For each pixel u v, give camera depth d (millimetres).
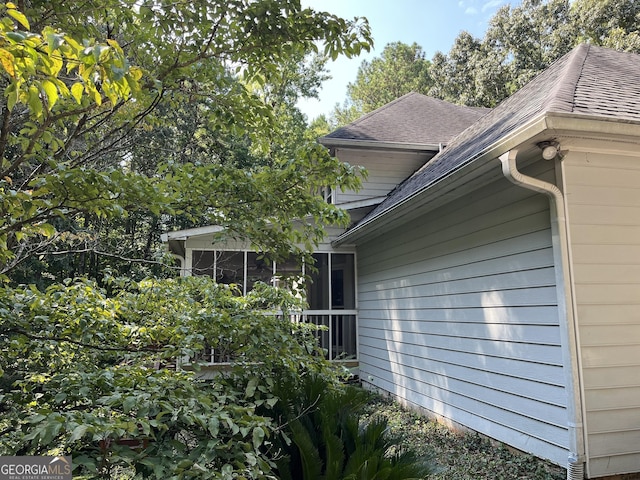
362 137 9484
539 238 3934
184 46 3143
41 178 2105
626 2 17859
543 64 20422
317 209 3279
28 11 2523
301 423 2469
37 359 2920
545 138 3420
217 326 2988
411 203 5152
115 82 1629
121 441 2158
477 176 4121
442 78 25969
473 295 4973
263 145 3670
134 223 13109
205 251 8266
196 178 3074
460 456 4293
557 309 3672
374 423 2584
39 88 1663
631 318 3641
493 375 4574
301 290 3572
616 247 3709
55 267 10875
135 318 3488
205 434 2076
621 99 3855
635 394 3553
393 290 7215
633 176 3838
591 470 3387
